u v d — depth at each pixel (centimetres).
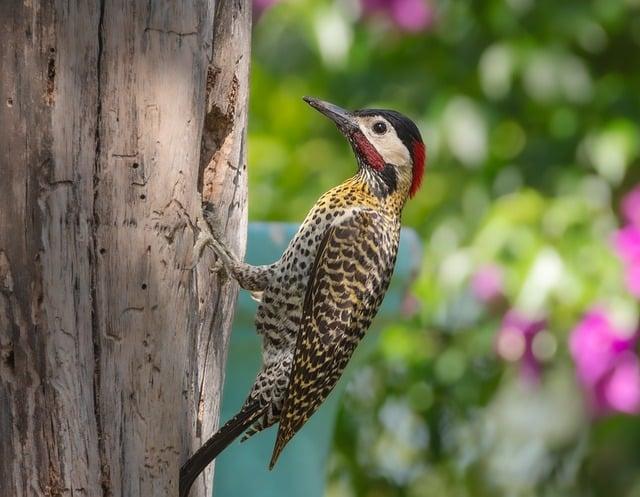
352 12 1393
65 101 750
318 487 1083
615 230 1326
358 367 1158
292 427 916
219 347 877
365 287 948
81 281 761
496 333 1365
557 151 1409
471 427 1444
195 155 805
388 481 1434
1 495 757
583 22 1380
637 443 1498
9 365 752
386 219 981
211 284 862
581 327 1283
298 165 1457
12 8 741
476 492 1453
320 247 951
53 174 749
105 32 761
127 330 776
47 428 756
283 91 1491
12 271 748
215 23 853
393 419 1432
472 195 1404
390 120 998
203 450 816
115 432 775
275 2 1404
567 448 1491
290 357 938
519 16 1388
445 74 1437
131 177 773
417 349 1407
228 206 877
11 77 743
